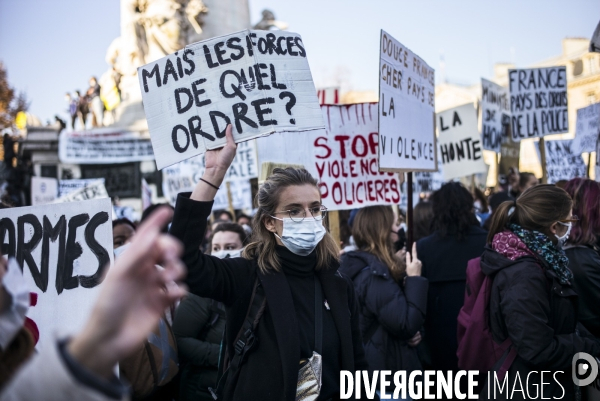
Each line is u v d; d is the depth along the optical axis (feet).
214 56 9.10
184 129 8.98
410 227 13.48
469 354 10.00
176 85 9.11
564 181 15.02
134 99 63.10
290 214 7.95
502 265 9.52
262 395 7.34
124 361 9.18
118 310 2.81
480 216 25.41
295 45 9.46
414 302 11.27
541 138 22.90
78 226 8.23
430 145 14.83
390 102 12.69
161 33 57.11
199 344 10.90
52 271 8.18
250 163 27.91
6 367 3.88
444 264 13.50
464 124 23.45
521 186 24.80
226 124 8.92
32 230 8.34
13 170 63.77
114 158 61.52
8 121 103.35
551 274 9.21
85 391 2.74
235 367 7.61
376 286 11.41
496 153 28.63
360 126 15.06
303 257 8.06
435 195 14.14
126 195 63.72
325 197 14.67
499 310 9.57
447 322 13.30
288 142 14.85
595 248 11.65
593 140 25.07
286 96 9.20
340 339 7.91
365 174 15.01
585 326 10.56
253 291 7.85
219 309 11.05
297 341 7.36
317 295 8.05
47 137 65.10
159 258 2.85
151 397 10.80
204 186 7.79
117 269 2.82
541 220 9.73
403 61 13.43
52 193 36.78
